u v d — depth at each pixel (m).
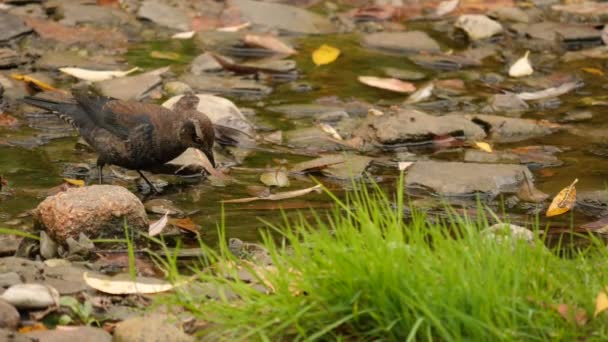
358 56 16.89
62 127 13.52
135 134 11.53
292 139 13.27
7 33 16.59
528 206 11.18
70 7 17.94
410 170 12.05
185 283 8.10
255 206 11.06
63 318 7.79
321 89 15.34
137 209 9.83
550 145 13.24
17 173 11.84
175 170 12.22
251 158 12.67
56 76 15.32
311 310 7.41
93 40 16.89
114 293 8.27
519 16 18.80
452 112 14.52
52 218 9.61
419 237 7.86
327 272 7.48
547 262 7.72
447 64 16.66
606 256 7.98
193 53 16.66
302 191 11.40
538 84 15.72
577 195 11.39
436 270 7.41
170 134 11.59
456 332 6.88
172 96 14.63
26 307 7.84
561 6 19.42
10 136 13.07
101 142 11.74
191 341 7.31
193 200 11.28
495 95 14.98
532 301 7.27
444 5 19.41
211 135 11.75
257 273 8.35
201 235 10.13
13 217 10.40
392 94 15.25
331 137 13.35
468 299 7.09
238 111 13.59
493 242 7.80
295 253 7.97
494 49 17.45
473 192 11.54
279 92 15.16
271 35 17.69
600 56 17.19
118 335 7.34
